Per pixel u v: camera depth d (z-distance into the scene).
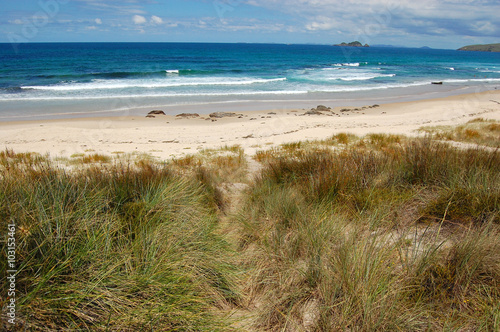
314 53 113.44
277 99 28.53
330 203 3.66
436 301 2.10
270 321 2.13
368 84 38.50
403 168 4.52
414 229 3.07
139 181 3.80
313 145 10.92
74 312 1.77
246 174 6.62
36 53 79.00
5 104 22.84
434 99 29.38
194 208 3.56
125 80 36.03
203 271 2.46
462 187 3.56
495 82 42.28
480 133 12.23
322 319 2.02
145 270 2.17
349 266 2.28
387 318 1.92
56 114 20.56
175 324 1.94
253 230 3.27
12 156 9.32
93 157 9.48
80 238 2.29
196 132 16.47
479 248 2.35
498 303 1.95
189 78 39.34
